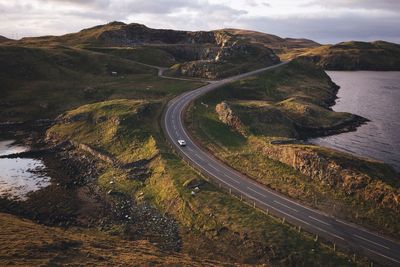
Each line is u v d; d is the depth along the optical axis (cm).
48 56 16488
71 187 7944
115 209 6881
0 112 12888
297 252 5134
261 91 14400
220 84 14438
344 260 4950
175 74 16850
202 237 5794
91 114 11194
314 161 7144
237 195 6694
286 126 10681
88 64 16875
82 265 4159
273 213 6075
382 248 5162
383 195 6097
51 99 13662
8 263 3916
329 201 6425
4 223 5509
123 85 14825
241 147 8969
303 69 19562
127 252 4931
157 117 10881
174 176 7356
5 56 15525
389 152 10031
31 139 11162
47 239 4884
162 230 6125
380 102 16725
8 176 8556
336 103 16250
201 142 9350
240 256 5297
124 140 9500
